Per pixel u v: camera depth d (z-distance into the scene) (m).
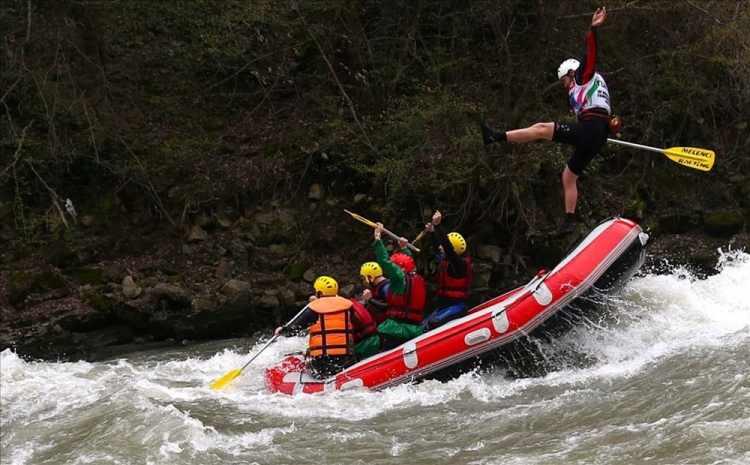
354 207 18.03
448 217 17.44
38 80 17.36
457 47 18.55
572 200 10.15
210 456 8.91
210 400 10.93
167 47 20.34
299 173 18.47
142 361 13.92
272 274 16.94
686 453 7.81
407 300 11.31
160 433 9.43
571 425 9.02
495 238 17.59
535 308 10.70
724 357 10.20
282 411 10.38
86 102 17.88
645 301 11.85
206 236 17.67
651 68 18.98
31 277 16.08
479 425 9.38
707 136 19.23
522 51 18.20
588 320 10.93
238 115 20.08
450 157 17.00
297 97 19.77
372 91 18.81
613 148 18.89
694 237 17.91
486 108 17.58
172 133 19.31
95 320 15.48
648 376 10.10
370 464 8.59
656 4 17.91
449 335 10.73
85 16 18.14
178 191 18.17
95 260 17.05
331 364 11.03
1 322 15.35
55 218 17.53
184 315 15.48
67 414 10.70
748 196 18.30
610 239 11.05
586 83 9.91
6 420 10.82
